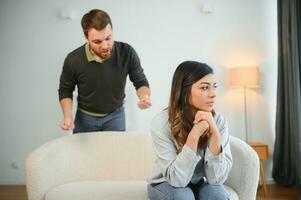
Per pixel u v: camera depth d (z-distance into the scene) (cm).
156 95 358
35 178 160
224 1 356
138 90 201
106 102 197
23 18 354
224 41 357
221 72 355
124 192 153
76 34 354
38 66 355
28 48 355
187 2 357
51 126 357
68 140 191
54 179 174
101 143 195
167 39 357
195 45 357
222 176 130
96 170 192
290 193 305
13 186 349
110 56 184
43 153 168
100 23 162
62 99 193
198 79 128
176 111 134
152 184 137
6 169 358
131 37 356
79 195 152
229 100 355
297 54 303
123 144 196
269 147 354
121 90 199
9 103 357
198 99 129
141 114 356
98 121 203
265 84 355
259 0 355
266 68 354
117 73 191
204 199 125
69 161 186
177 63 357
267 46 354
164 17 357
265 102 355
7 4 354
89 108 200
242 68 326
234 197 146
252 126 356
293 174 316
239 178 154
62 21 354
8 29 354
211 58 356
